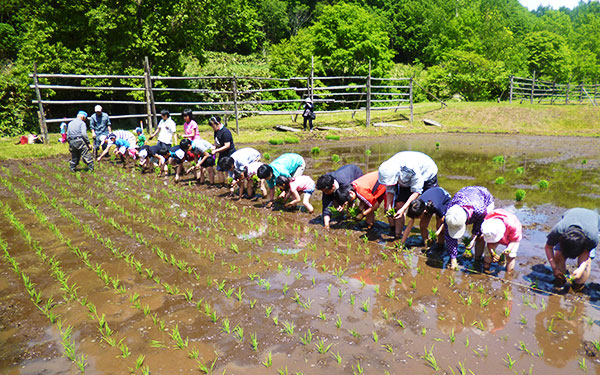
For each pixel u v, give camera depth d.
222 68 28.44
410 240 6.75
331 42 32.75
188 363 3.66
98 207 8.45
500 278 5.32
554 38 47.81
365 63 33.62
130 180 10.96
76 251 6.13
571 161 13.64
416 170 6.25
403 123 24.00
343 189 6.86
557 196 9.09
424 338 4.02
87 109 24.20
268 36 53.88
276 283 5.23
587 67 51.78
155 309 4.57
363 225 7.45
